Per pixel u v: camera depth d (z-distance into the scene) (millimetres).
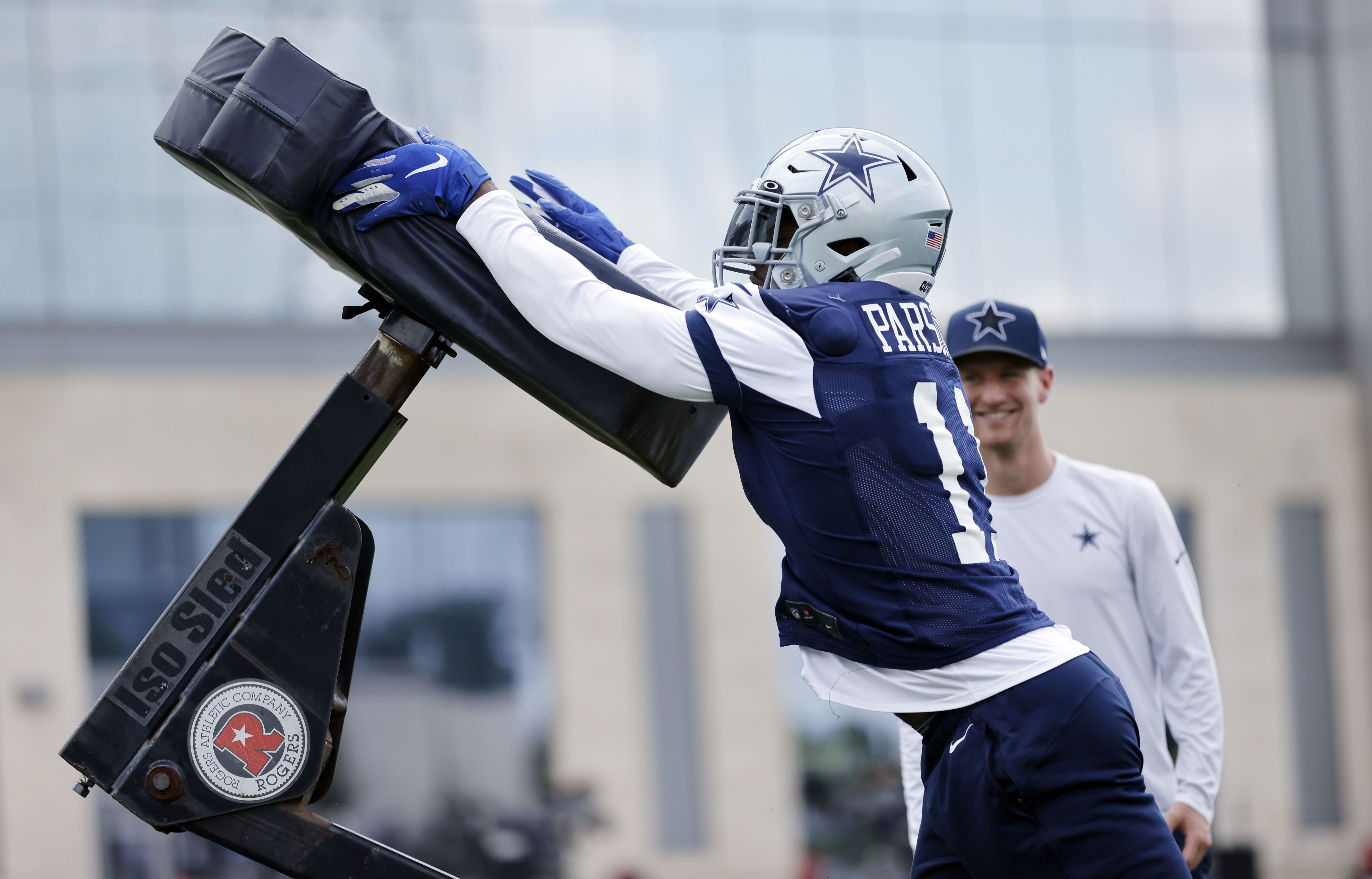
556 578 56250
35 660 51281
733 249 8930
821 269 8695
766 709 56688
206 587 8500
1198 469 61875
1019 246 62625
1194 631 11859
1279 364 63844
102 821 49719
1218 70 64438
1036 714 8047
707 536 57281
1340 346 64438
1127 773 8086
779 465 8297
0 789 49812
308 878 8352
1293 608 61906
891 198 8664
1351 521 62625
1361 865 55594
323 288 57812
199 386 54406
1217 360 63500
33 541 52000
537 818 54250
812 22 61844
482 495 56219
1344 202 64438
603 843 54312
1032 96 63188
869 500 8102
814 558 8273
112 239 55969
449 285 8648
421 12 58250
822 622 8367
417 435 55781
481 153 58625
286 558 8586
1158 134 63812
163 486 53625
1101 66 63750
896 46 62500
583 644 56094
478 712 55031
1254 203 64438
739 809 55812
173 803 8297
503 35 59219
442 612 55344
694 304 9570
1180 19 64312
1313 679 61719
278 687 8398
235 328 56406
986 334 11953
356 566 8594
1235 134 64438
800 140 8992
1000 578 8359
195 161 8867
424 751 54312
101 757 8312
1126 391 61531
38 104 55781
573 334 8305
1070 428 60906
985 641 8125
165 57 56750
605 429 8734
